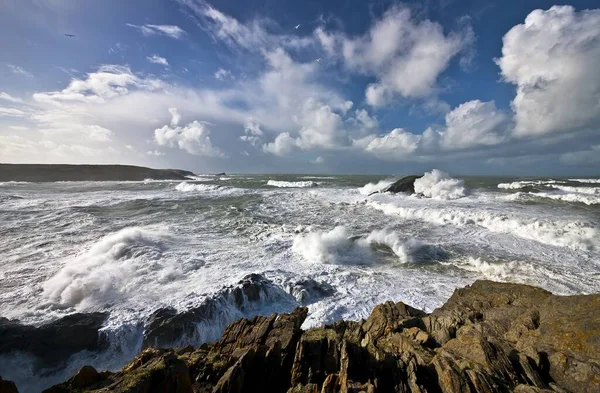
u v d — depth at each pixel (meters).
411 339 5.53
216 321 7.88
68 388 3.58
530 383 4.24
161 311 7.75
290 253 13.02
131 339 7.06
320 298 9.27
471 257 12.48
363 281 10.45
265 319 6.23
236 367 4.32
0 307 8.02
